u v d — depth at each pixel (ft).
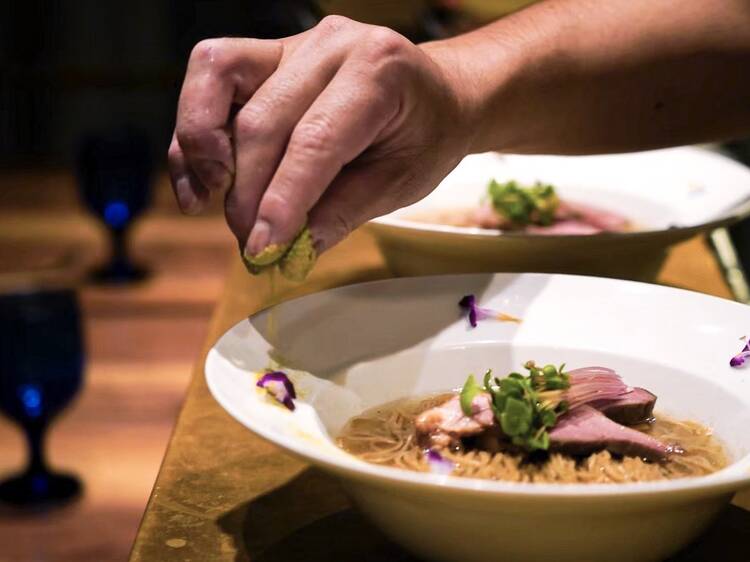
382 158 2.11
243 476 2.09
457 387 2.13
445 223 3.02
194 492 2.03
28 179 5.40
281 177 1.89
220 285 4.27
